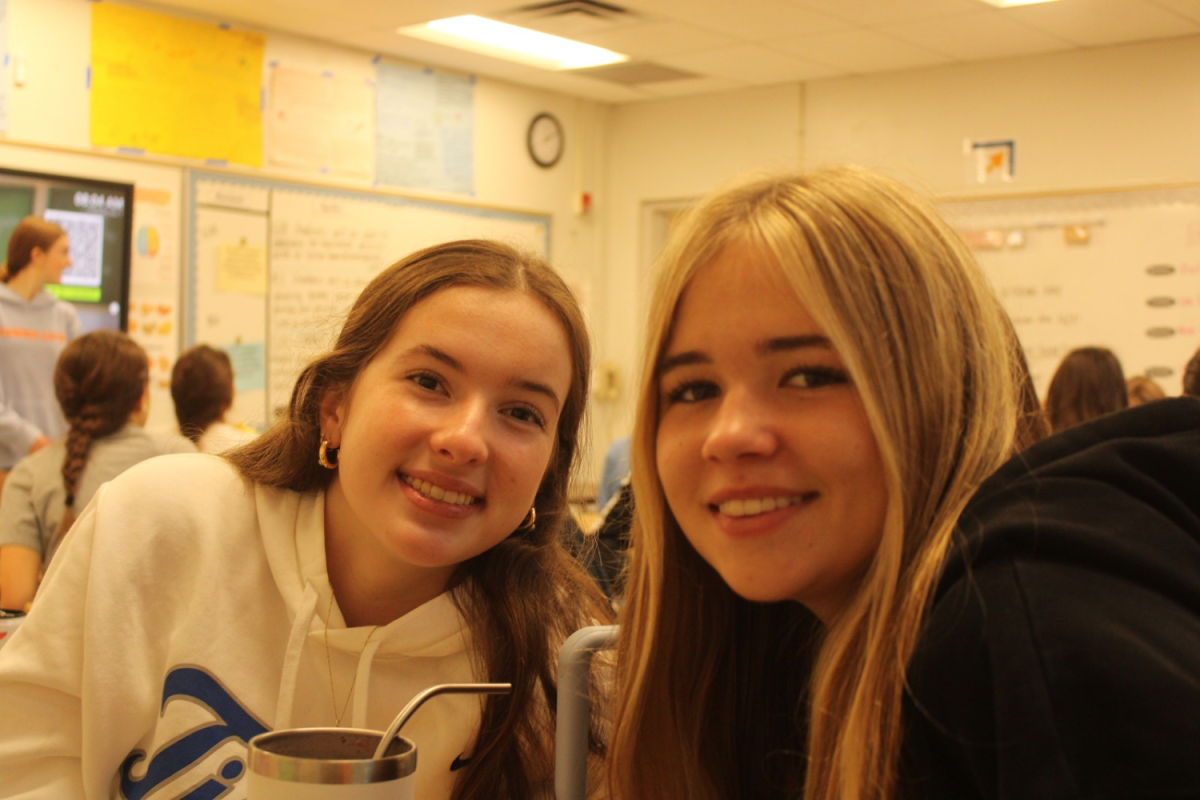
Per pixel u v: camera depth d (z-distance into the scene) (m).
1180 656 0.59
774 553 0.80
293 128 4.87
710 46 4.98
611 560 1.58
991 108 5.21
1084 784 0.58
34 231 3.92
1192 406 0.75
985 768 0.64
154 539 1.22
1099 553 0.63
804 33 4.74
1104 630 0.60
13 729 1.18
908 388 0.78
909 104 5.43
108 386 2.83
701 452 0.84
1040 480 0.70
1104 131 4.95
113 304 4.20
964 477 0.77
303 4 4.40
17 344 3.91
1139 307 4.91
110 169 4.24
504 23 4.71
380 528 1.13
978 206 5.27
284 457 1.27
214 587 1.22
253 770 0.72
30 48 4.00
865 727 0.75
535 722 1.28
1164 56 4.79
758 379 0.81
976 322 0.82
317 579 1.22
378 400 1.13
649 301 0.88
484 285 1.14
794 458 0.79
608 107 6.41
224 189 4.62
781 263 0.78
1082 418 3.31
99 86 4.20
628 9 4.40
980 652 0.65
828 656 0.84
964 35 4.75
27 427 3.94
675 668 0.98
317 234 4.98
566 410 1.28
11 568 2.77
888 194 0.81
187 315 4.50
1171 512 0.67
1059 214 5.08
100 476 2.82
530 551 1.32
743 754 1.03
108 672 1.17
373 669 1.23
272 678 1.23
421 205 5.43
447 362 1.11
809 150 5.71
